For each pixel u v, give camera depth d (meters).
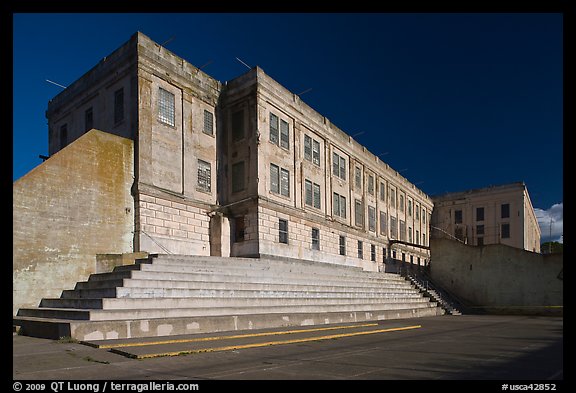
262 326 15.16
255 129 27.62
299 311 18.56
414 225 53.75
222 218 26.62
